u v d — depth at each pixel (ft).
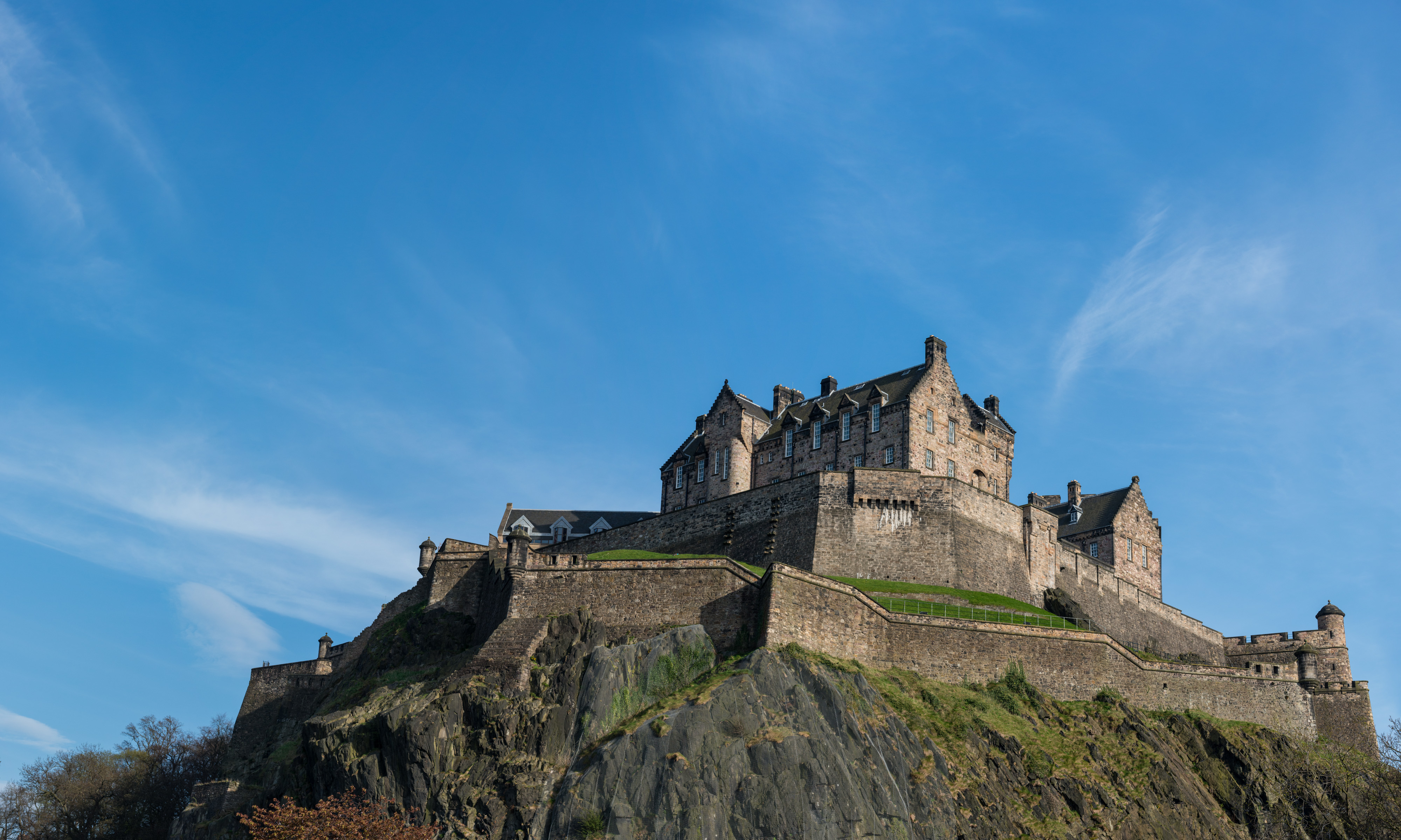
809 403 462.60
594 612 314.76
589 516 554.05
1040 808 285.02
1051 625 349.41
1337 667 438.40
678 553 411.95
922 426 414.21
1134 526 485.56
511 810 265.75
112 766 388.98
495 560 341.00
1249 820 318.86
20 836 360.69
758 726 269.64
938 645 328.49
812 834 251.19
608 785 259.39
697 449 469.57
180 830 329.52
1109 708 330.34
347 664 364.58
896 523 381.40
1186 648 453.58
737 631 309.22
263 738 369.09
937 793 273.13
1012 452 453.99
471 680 296.30
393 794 277.44
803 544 381.60
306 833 247.50
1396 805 322.75
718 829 250.57
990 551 387.55
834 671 295.69
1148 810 294.46
